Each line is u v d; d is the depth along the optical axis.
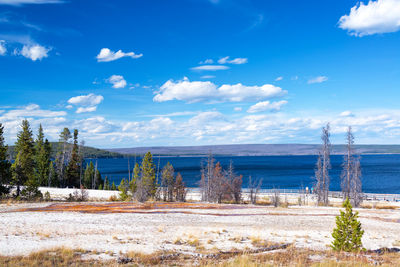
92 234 19.78
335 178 177.00
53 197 54.41
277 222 29.02
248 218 30.95
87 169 105.50
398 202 67.50
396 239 22.52
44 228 21.06
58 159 93.75
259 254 15.84
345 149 54.22
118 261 13.60
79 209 34.06
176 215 31.28
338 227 17.67
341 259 15.30
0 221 23.34
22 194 48.94
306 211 38.94
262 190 101.25
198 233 21.09
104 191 72.19
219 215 32.81
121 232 20.88
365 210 41.31
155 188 58.78
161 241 18.25
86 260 13.59
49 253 14.43
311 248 17.97
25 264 12.28
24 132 64.06
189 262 14.03
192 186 119.69
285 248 17.78
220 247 17.34
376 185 135.50
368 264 14.18
